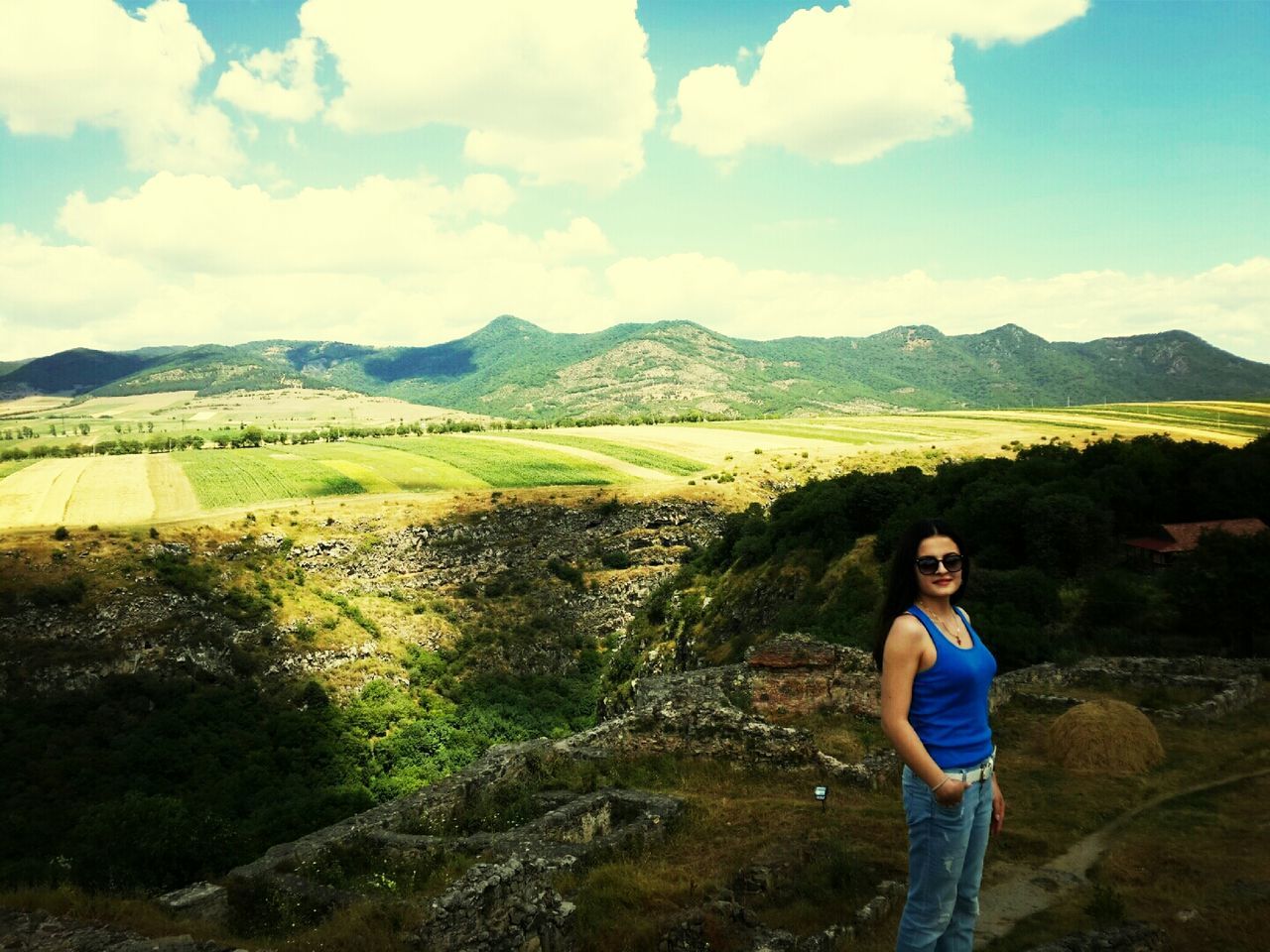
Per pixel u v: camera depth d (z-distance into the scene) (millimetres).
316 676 91500
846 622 50125
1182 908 12258
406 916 12711
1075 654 33031
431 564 119188
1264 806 17219
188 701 81875
